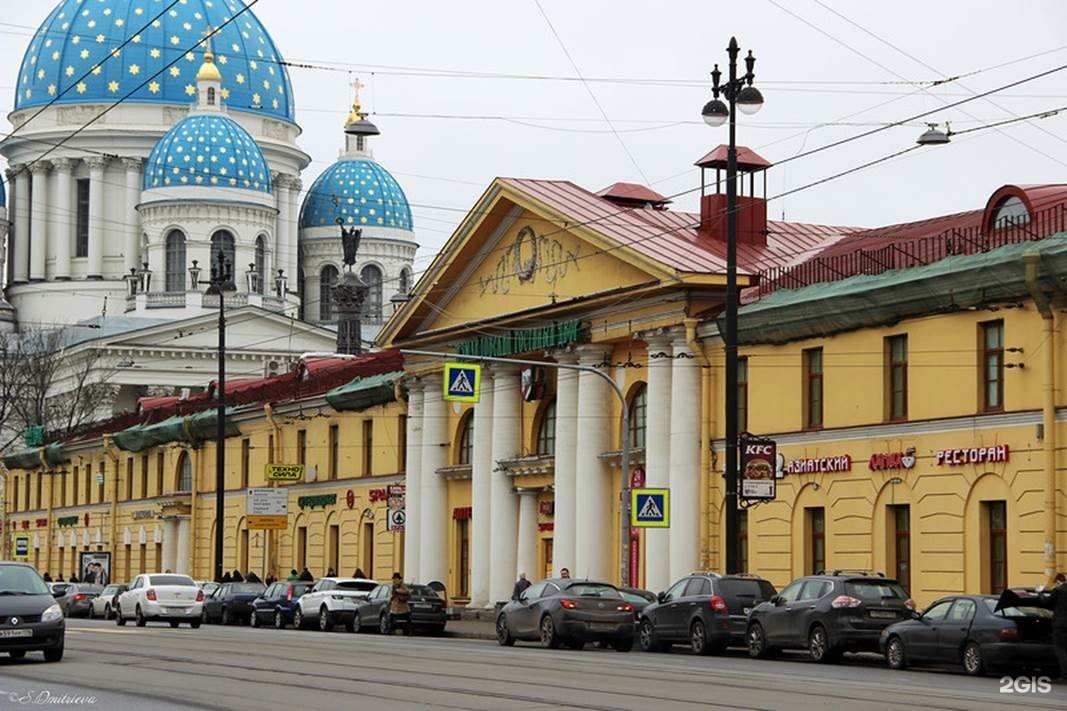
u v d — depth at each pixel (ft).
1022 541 146.10
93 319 532.32
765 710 83.51
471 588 229.45
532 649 149.89
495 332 221.05
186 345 501.15
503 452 222.89
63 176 574.15
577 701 89.10
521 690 96.58
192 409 324.19
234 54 579.89
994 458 149.18
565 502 207.51
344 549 266.77
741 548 182.19
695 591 144.56
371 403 258.78
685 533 186.29
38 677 108.78
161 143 549.54
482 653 138.31
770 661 132.16
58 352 493.36
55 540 381.40
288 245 583.58
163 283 538.06
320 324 589.32
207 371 504.02
